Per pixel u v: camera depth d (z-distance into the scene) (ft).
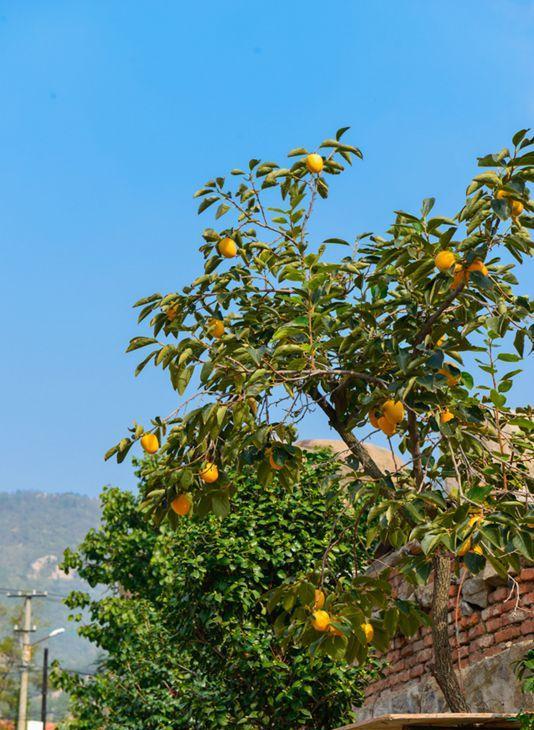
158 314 20.33
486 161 16.34
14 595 138.00
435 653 18.92
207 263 20.39
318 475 33.81
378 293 20.08
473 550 16.07
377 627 18.74
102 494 59.26
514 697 24.58
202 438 17.71
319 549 31.96
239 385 18.10
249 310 20.65
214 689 35.27
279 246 21.34
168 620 34.01
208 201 20.39
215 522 32.50
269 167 20.16
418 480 18.97
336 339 19.39
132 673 49.29
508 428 24.16
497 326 17.24
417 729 18.12
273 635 31.22
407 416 19.35
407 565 17.28
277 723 31.17
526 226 17.53
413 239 17.75
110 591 60.44
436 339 18.83
